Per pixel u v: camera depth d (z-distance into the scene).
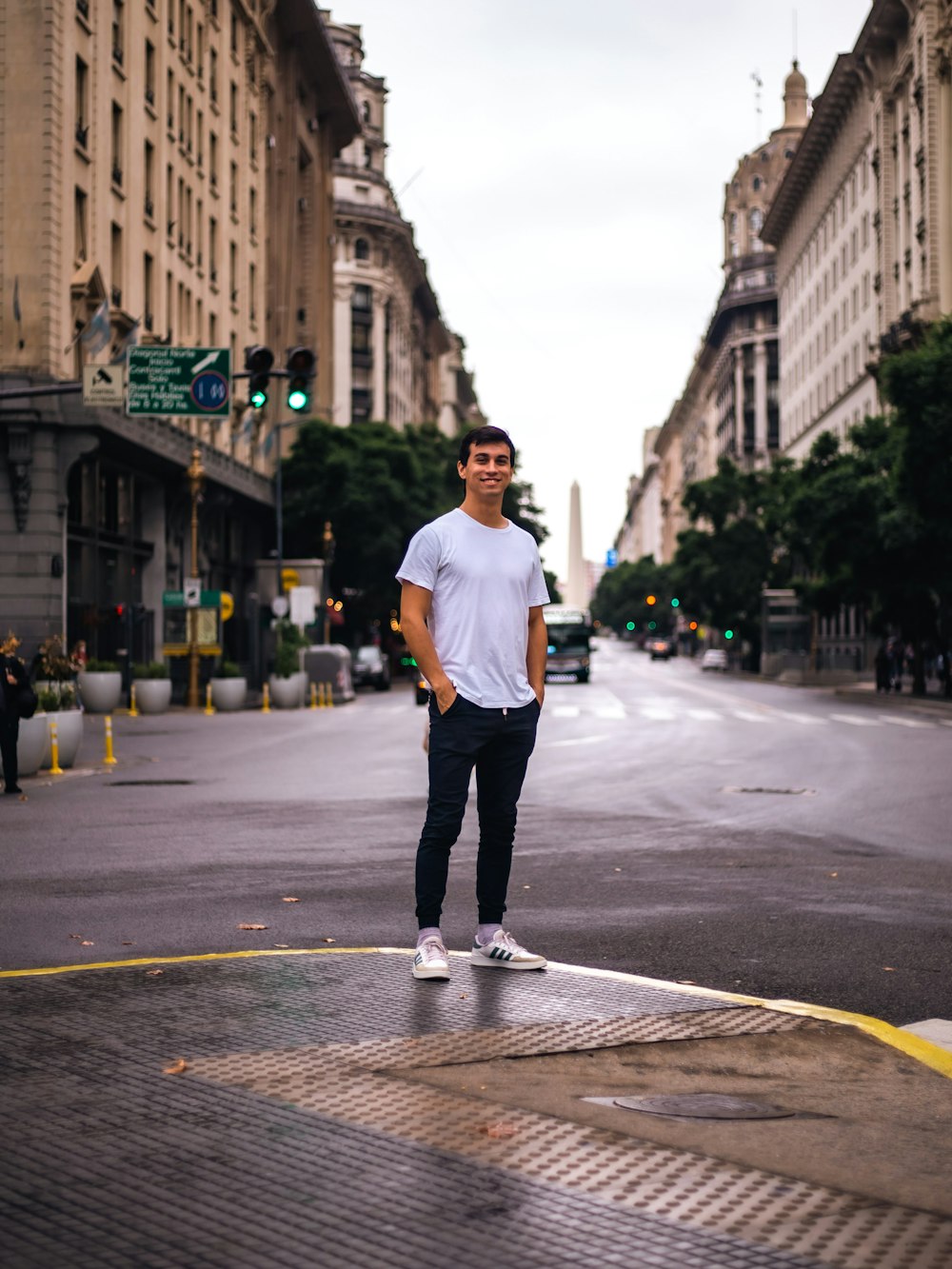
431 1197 3.42
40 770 19.16
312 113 75.00
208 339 52.38
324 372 78.31
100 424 35.84
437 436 77.12
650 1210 3.35
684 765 19.45
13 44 35.81
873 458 47.38
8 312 35.69
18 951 6.82
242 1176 3.55
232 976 5.84
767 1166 3.67
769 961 6.77
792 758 20.88
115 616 40.41
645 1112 4.11
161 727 30.59
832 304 79.94
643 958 6.82
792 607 76.00
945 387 39.09
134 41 42.34
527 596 6.06
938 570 43.69
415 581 5.89
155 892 8.75
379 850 10.79
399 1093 4.22
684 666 111.44
